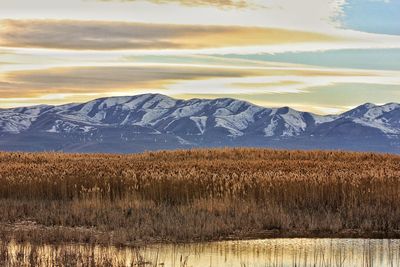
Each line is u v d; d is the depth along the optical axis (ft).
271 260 68.54
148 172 114.21
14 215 90.12
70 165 128.67
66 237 75.31
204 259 68.85
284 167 126.72
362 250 73.97
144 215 87.66
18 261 61.82
